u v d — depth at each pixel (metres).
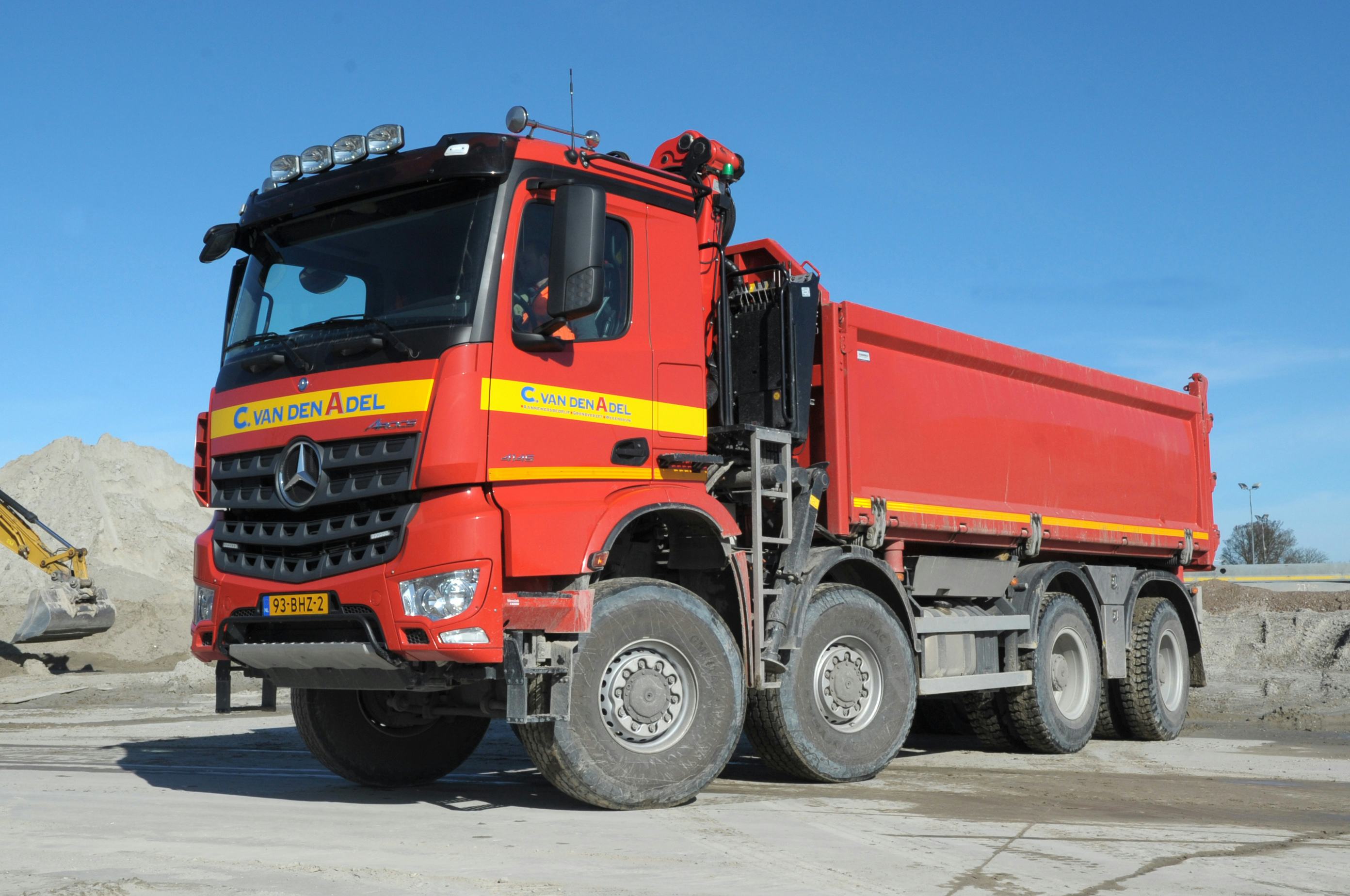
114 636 26.36
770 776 7.95
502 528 5.89
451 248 6.18
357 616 5.92
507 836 5.52
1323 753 10.02
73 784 7.46
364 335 6.14
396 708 7.07
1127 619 11.06
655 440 6.70
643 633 6.38
